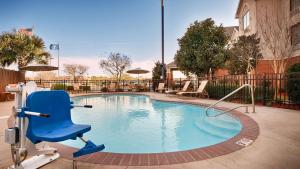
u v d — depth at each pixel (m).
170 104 11.17
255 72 15.84
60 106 2.97
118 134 5.82
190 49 16.39
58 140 2.38
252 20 17.80
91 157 3.22
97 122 7.38
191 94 14.39
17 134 2.57
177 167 2.89
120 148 4.69
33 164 2.87
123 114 8.92
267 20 16.28
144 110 9.91
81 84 21.86
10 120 5.95
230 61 16.50
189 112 9.23
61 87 19.94
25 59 20.66
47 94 2.80
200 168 2.86
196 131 6.10
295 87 7.98
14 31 21.00
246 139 4.05
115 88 22.27
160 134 5.82
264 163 2.99
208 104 8.99
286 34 14.50
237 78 10.64
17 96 2.63
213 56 15.79
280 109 7.58
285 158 3.15
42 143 3.29
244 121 5.59
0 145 3.79
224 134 5.68
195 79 15.74
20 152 2.62
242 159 3.14
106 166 2.93
